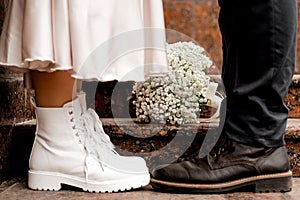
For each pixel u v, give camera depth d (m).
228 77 1.15
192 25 2.42
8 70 1.35
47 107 1.18
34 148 1.21
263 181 1.15
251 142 1.13
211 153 1.17
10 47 1.10
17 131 1.40
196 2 2.43
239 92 1.11
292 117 1.58
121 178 1.18
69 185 1.21
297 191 1.17
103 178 1.17
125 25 1.11
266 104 1.12
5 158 1.31
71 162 1.18
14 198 1.12
